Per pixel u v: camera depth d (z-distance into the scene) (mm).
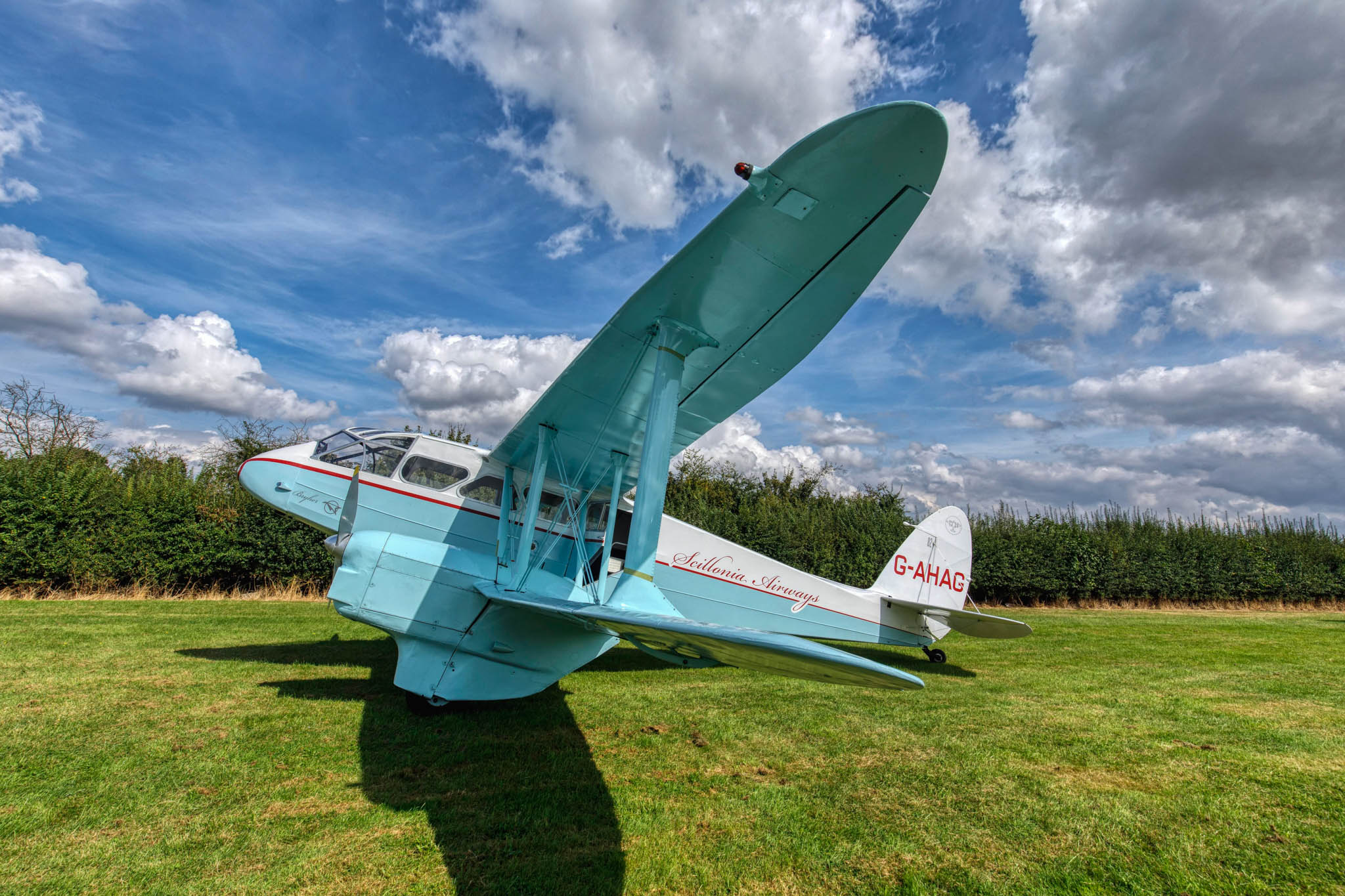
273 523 11719
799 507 18766
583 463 6188
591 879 2607
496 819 3107
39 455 11781
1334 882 2789
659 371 4258
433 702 4664
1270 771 4160
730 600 7320
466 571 4867
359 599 4578
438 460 6098
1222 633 12148
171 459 16234
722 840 3008
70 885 2402
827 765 4078
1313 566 21375
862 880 2707
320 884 2484
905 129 2939
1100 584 18375
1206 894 2680
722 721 5000
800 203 3305
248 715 4500
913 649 9688
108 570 10594
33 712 4391
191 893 2393
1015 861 2916
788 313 4145
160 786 3293
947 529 8898
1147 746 4656
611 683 6332
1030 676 7324
